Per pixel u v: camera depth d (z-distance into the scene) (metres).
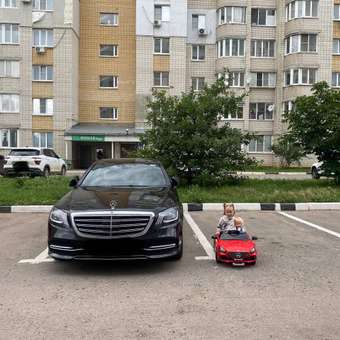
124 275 5.49
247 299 4.59
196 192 12.99
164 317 4.09
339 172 14.97
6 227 8.92
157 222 5.46
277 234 8.16
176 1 36.41
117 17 37.12
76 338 3.65
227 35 36.47
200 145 14.23
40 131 34.47
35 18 34.06
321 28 35.19
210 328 3.84
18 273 5.59
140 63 36.31
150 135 14.90
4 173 20.73
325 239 7.70
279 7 36.88
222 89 15.25
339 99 14.59
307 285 5.06
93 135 33.31
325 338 3.65
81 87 37.09
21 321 4.01
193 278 5.36
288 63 35.84
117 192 6.28
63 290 4.91
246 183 15.94
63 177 18.83
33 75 34.41
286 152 28.77
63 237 5.39
